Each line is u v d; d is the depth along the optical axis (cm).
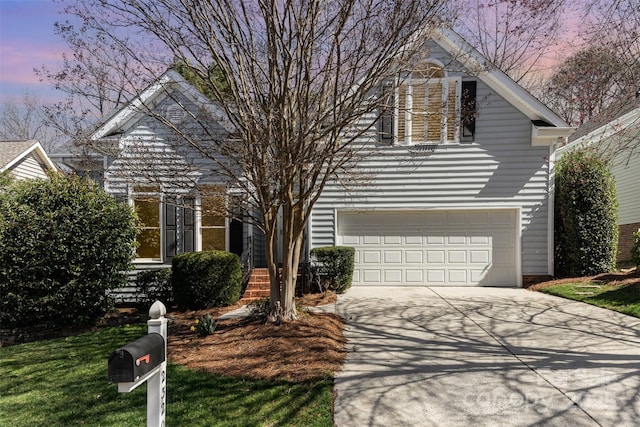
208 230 1209
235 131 748
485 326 770
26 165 1855
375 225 1216
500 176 1169
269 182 683
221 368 569
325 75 668
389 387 508
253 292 1088
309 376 532
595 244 1129
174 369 577
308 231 1198
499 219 1189
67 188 940
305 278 1106
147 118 1137
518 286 1165
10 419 464
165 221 1184
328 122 727
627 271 1141
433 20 673
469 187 1174
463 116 1045
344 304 955
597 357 598
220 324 792
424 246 1205
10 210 891
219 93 668
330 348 629
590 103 888
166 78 909
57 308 910
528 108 1144
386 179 1191
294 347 628
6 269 886
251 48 664
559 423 424
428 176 1183
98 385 552
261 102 657
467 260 1195
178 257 1007
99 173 1032
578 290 1008
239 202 745
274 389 500
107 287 947
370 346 659
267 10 617
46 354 717
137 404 488
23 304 894
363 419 437
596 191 1129
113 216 952
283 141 636
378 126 1182
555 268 1190
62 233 903
